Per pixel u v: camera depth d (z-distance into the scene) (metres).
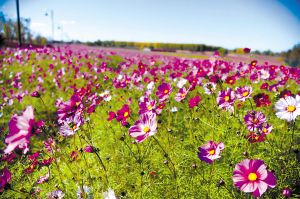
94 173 1.94
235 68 5.12
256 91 3.89
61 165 2.04
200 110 2.89
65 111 1.67
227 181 1.65
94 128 2.70
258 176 1.04
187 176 1.82
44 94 5.34
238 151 2.00
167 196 1.64
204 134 2.40
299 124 2.33
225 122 2.45
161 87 2.18
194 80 3.20
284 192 1.20
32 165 1.91
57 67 8.99
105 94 3.30
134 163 2.06
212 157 1.29
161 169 1.87
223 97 1.79
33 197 1.63
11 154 2.17
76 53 12.91
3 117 3.69
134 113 3.41
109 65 9.55
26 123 1.00
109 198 1.32
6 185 1.22
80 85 6.01
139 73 4.20
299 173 1.58
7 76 7.20
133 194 1.65
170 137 2.39
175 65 5.62
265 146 1.97
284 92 2.09
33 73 6.92
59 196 1.53
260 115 1.75
